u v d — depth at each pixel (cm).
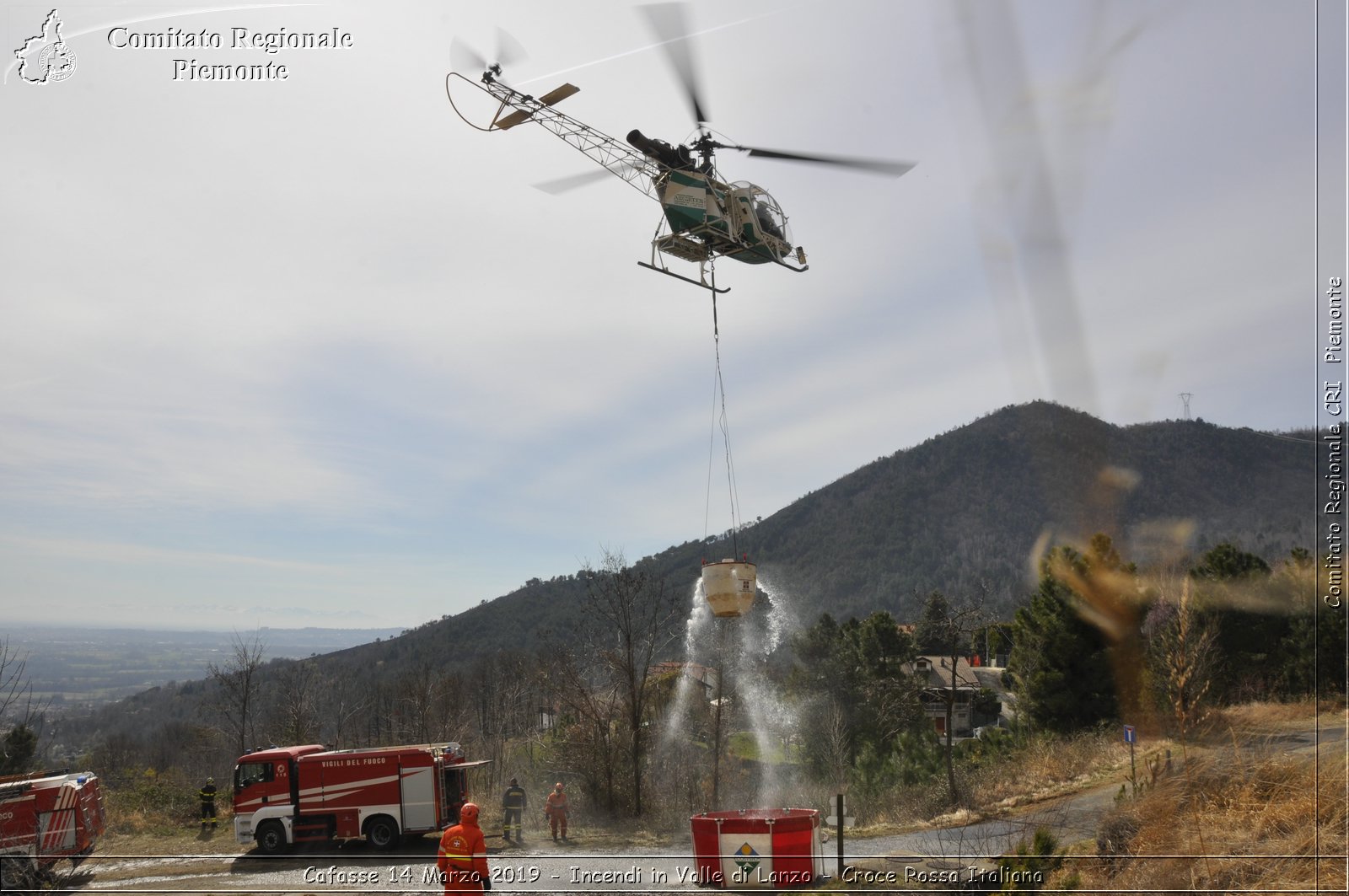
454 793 2431
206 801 3091
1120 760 2505
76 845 2036
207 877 2088
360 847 2400
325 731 6538
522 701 5869
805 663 5662
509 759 4497
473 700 7069
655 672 3697
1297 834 1110
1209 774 1286
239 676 5181
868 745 4128
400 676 8294
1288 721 1669
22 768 3272
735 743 4869
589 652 3809
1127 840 1246
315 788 2367
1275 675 2177
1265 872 1053
